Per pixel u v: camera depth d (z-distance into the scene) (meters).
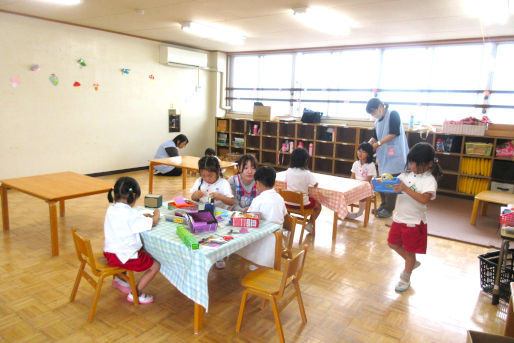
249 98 8.08
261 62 7.76
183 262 2.03
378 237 3.85
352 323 2.29
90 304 2.38
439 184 6.05
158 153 6.43
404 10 4.06
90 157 6.11
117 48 6.20
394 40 5.92
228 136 8.23
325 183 3.92
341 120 6.89
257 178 2.61
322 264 3.14
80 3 4.28
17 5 4.46
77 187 3.35
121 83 6.37
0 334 2.05
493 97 5.58
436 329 2.27
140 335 2.08
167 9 4.45
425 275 3.01
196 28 5.43
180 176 6.56
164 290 2.59
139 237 2.22
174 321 2.23
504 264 2.63
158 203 2.67
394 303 2.55
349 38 5.89
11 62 4.95
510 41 5.29
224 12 4.49
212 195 2.81
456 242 3.80
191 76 7.68
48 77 5.37
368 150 4.23
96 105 6.05
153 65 6.86
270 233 2.36
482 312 2.47
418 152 2.51
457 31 5.08
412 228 2.58
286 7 4.16
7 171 5.11
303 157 3.54
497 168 5.34
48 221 3.93
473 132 5.36
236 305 2.43
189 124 7.84
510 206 3.01
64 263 2.96
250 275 2.17
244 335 2.11
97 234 3.60
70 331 2.10
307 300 2.54
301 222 3.60
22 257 3.04
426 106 6.10
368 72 6.53
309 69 7.17
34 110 5.29
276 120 7.33
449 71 5.84
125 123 6.56
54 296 2.46
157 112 7.11
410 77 6.16
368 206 4.16
